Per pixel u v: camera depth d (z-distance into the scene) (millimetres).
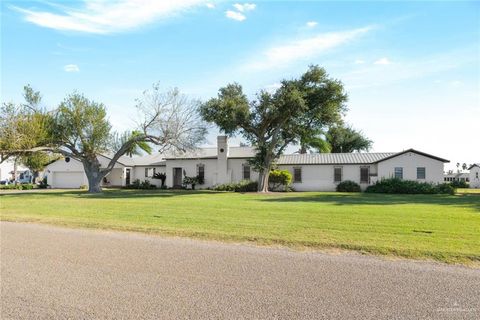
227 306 4598
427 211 14812
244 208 16219
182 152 32938
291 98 29406
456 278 5691
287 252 7527
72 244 8367
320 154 39750
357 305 4609
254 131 33656
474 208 16172
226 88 33656
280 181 36500
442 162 34406
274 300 4789
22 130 28672
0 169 49875
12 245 8258
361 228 10328
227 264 6566
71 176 46500
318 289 5199
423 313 4367
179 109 31531
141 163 44312
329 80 30984
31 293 5070
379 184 33406
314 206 17156
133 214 14031
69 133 31938
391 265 6477
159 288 5273
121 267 6375
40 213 14570
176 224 11289
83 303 4707
